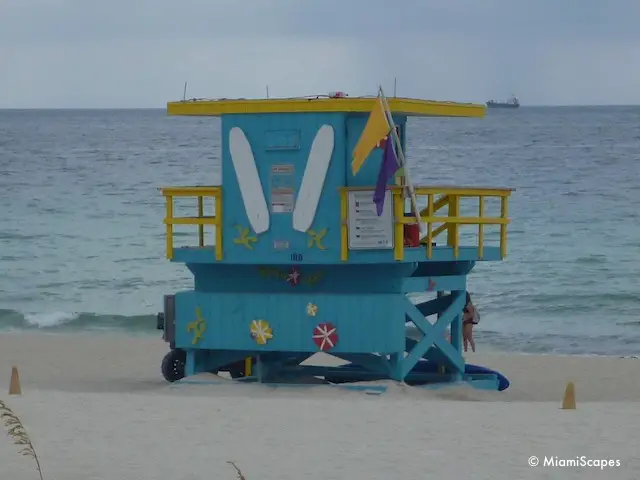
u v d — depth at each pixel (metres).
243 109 24.42
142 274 59.78
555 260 63.44
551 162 148.12
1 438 19.64
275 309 24.44
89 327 44.91
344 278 24.86
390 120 22.94
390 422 20.94
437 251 24.66
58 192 108.19
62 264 63.28
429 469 17.56
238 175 24.55
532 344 41.81
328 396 24.02
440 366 26.80
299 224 24.23
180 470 17.45
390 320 23.98
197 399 23.25
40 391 24.95
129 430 20.23
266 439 19.53
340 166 24.03
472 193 25.03
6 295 53.44
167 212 25.09
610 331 44.72
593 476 17.19
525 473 17.34
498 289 54.28
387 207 23.77
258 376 25.78
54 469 17.48
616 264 62.03
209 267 25.64
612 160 149.75
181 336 25.16
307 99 24.06
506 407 22.69
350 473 17.30
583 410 22.52
